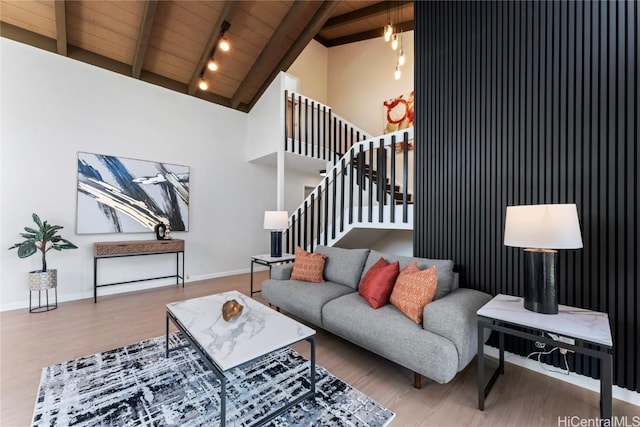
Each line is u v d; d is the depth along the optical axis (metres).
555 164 2.10
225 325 1.92
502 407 1.77
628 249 1.80
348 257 3.09
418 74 3.03
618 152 1.84
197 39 4.33
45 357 2.31
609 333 1.45
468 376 2.12
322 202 4.54
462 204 2.63
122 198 4.21
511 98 2.33
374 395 1.87
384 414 1.69
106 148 4.09
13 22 3.46
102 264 4.08
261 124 5.36
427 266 2.49
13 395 1.83
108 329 2.88
